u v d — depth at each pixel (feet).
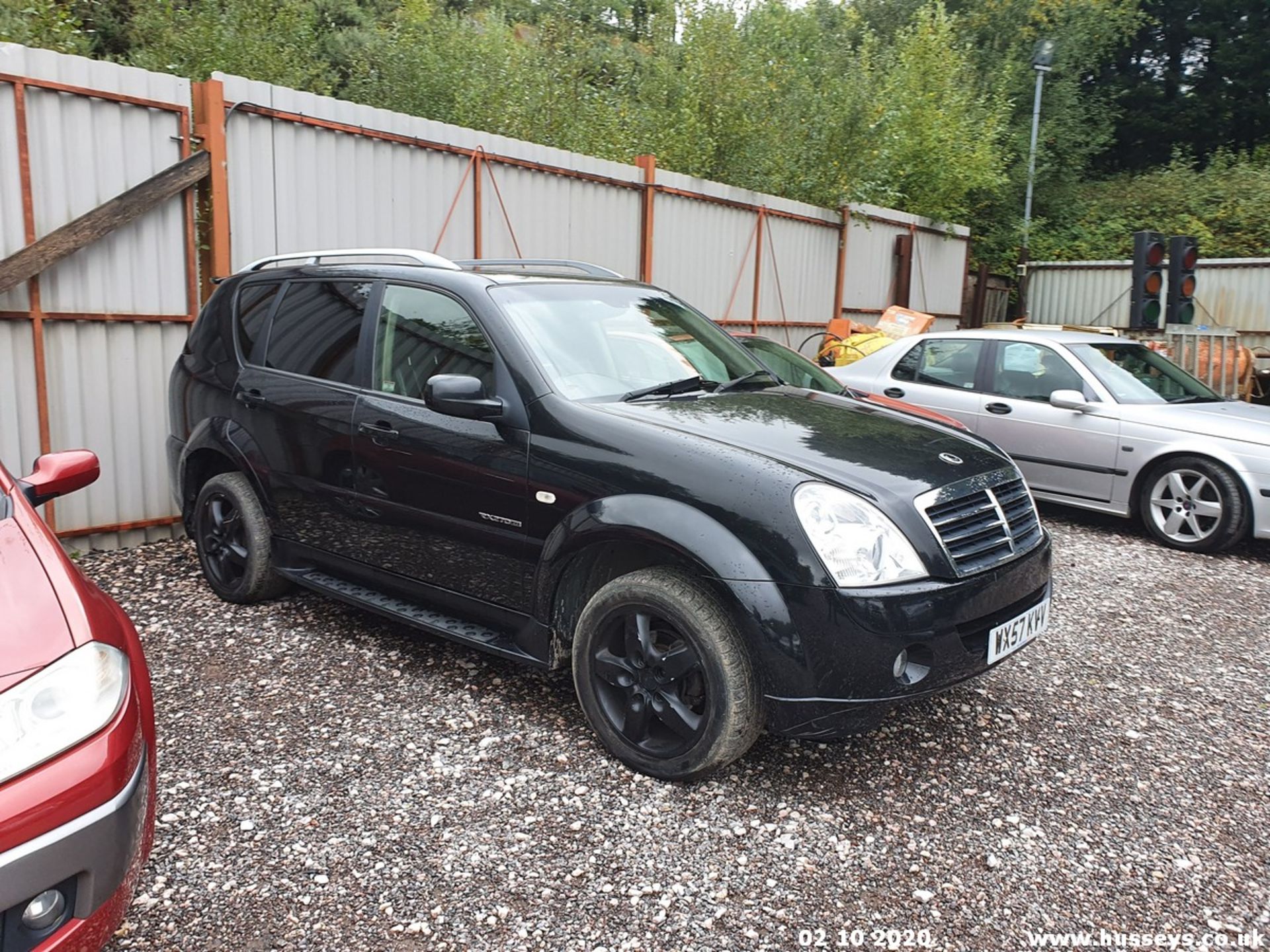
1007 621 10.58
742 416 11.43
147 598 16.01
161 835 9.24
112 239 18.28
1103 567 20.13
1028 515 11.68
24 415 17.39
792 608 9.32
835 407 12.75
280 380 14.35
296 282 15.05
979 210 68.74
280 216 21.36
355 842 9.21
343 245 22.90
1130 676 13.97
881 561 9.46
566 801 9.99
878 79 55.93
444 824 9.53
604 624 10.66
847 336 39.86
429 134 24.49
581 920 8.16
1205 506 21.13
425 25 43.45
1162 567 20.21
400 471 12.51
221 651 13.79
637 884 8.66
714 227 36.19
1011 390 24.67
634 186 31.83
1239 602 17.84
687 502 9.93
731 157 42.93
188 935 7.86
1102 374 23.49
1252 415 22.18
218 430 15.20
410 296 13.25
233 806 9.77
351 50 53.36
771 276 40.19
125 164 18.39
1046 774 10.91
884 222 48.26
